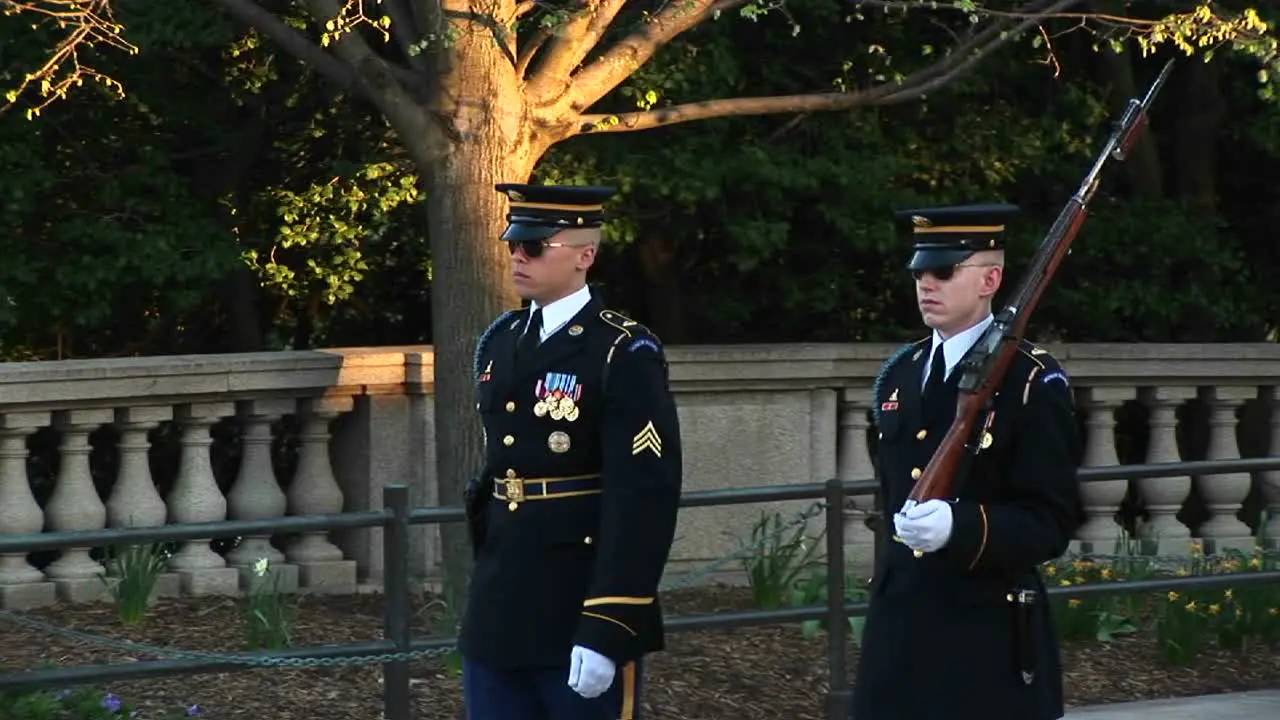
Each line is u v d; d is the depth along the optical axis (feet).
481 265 38.34
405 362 42.96
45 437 50.08
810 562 42.65
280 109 51.83
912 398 23.63
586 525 23.58
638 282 54.95
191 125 51.19
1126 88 53.67
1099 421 47.75
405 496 32.12
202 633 37.06
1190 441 54.24
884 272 53.16
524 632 23.52
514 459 23.73
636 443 22.99
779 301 53.06
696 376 44.29
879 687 23.47
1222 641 41.24
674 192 46.34
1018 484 22.70
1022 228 51.93
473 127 38.24
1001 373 22.70
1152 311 52.70
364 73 38.09
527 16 45.16
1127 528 52.85
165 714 32.53
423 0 37.35
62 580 39.60
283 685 34.58
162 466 50.88
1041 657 23.50
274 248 51.62
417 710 33.68
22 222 46.06
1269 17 48.85
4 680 29.09
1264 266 57.72
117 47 44.60
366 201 49.26
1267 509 47.55
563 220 23.66
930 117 51.90
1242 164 57.67
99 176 47.34
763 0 42.45
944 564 23.03
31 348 53.26
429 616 39.04
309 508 42.57
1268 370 48.19
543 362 23.67
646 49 40.37
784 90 50.52
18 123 45.11
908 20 50.67
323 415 42.60
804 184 47.32
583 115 42.19
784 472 45.55
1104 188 55.52
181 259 46.73
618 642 22.58
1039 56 52.54
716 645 38.81
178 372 40.09
